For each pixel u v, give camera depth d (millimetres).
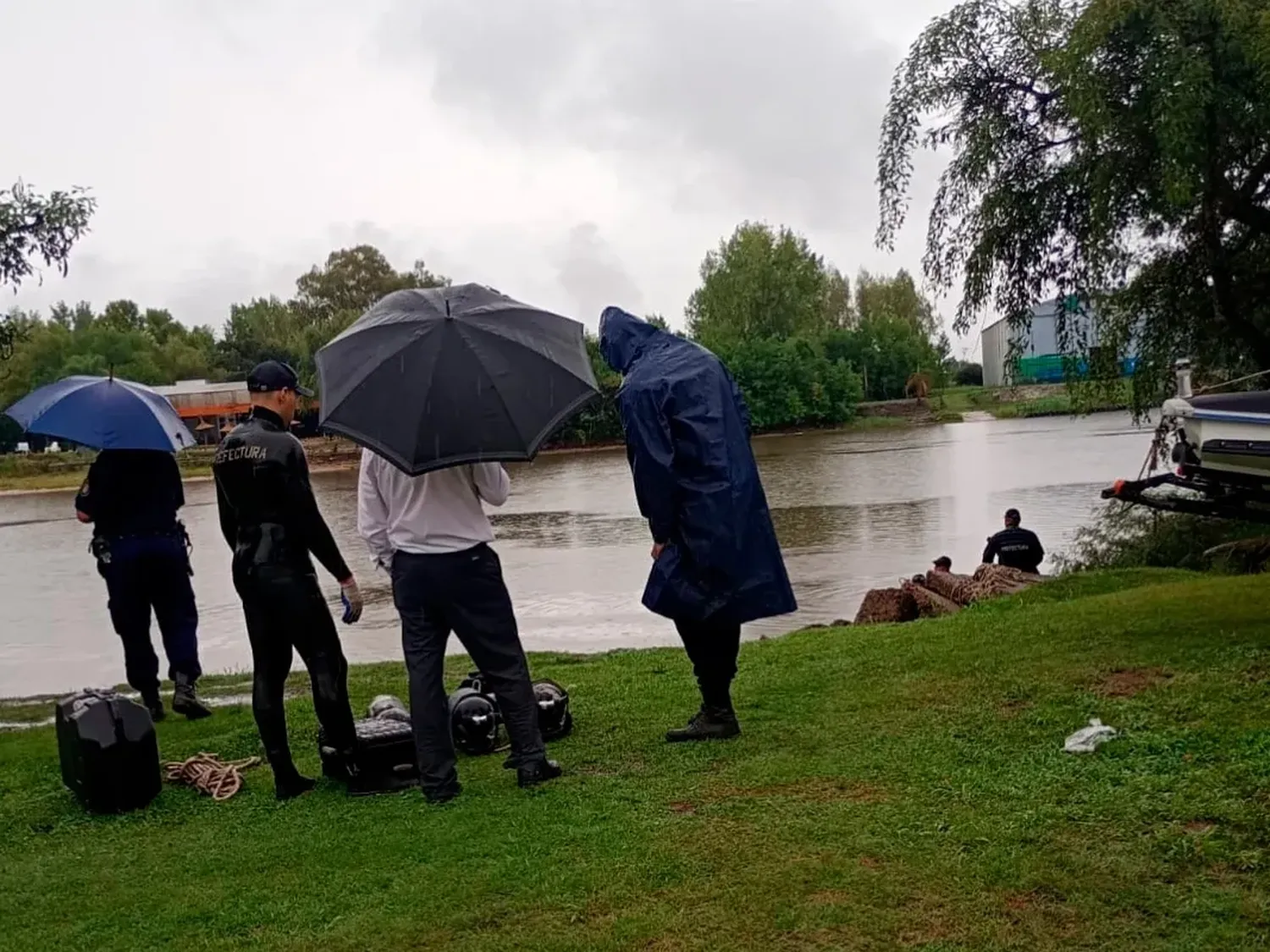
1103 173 11656
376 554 5402
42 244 11391
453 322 5082
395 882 4324
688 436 5535
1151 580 11688
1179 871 3844
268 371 5621
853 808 4676
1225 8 10539
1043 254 13961
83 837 5434
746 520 5582
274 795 5773
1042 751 5195
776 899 3865
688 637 5965
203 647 17031
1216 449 6621
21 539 42688
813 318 98375
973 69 13688
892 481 39406
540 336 5258
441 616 5367
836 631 10383
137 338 97812
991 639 7914
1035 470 40281
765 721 6336
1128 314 15492
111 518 8031
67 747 5820
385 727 5812
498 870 4301
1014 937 3506
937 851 4148
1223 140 11453
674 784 5242
